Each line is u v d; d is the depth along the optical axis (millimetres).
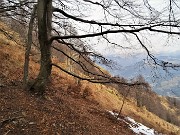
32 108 12281
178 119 101188
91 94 32375
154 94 12906
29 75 21984
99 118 20469
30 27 13867
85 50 11930
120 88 11141
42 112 12367
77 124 13688
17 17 15008
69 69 30344
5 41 26172
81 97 28250
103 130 16016
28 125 10367
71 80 32000
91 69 12734
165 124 55719
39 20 12492
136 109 48062
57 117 12828
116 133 17672
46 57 13281
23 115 10992
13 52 25625
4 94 12664
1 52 23531
